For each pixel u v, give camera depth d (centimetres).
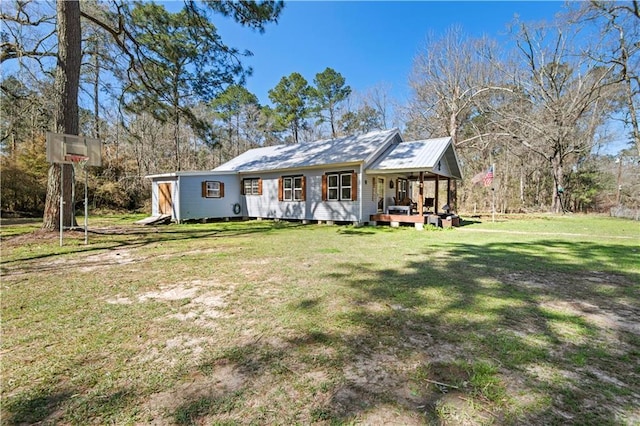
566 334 274
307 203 1412
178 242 817
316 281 439
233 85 1272
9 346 254
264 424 164
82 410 178
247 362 229
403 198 1625
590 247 730
